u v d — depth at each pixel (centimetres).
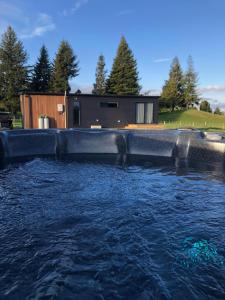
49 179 485
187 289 206
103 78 4462
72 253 251
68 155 715
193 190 434
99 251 255
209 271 227
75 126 1520
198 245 266
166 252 254
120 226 306
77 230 295
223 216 336
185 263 237
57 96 1474
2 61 3556
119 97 1583
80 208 355
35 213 338
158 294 201
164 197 401
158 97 1644
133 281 214
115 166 595
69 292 202
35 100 1448
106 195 406
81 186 448
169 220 323
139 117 1638
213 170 564
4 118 1336
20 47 3594
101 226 305
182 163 627
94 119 1554
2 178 490
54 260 240
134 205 368
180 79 4553
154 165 607
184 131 696
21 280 214
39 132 702
